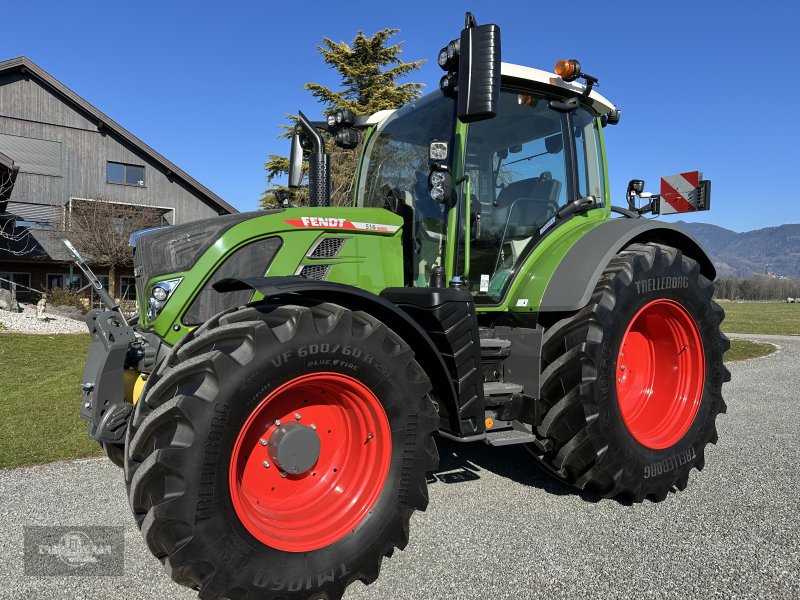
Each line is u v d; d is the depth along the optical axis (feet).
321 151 12.75
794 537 9.24
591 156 12.87
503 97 11.30
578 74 11.43
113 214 62.64
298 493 8.15
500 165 11.30
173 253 8.95
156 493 6.71
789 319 85.66
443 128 10.87
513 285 11.26
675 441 11.25
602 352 10.10
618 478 10.21
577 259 10.69
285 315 7.68
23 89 67.82
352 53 65.05
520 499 11.04
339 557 7.63
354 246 10.19
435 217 10.77
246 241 9.24
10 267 67.92
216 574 6.79
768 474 12.28
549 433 10.37
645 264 10.89
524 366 10.64
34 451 14.14
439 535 9.44
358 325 8.07
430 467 8.54
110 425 8.61
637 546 8.99
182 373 7.00
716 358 11.96
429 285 10.16
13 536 9.48
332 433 8.49
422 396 8.47
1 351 31.45
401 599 7.61
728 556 8.64
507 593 7.70
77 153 71.26
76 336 39.22
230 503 6.94
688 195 13.30
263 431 7.84
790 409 18.86
